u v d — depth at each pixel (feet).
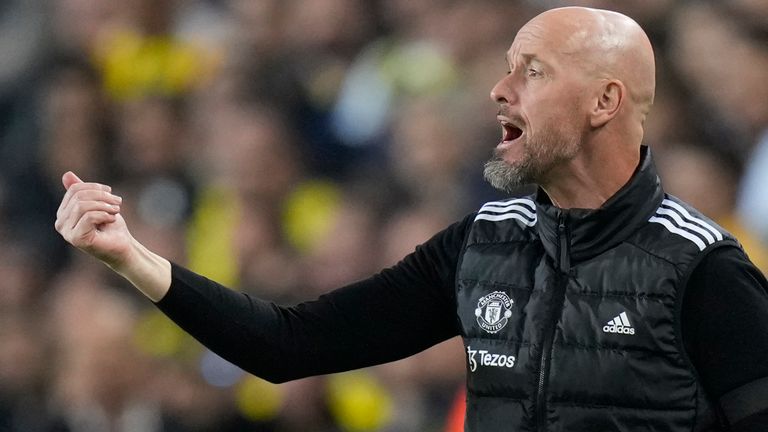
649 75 39.52
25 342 91.91
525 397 38.11
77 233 37.93
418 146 85.71
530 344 38.24
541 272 38.83
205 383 82.43
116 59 111.04
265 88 99.81
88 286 90.27
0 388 90.33
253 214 92.02
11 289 96.58
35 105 112.98
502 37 93.66
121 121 108.37
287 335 40.40
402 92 95.40
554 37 39.06
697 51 80.64
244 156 92.99
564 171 39.29
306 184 94.84
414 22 99.76
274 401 80.02
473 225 40.68
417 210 82.53
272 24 104.37
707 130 79.51
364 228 85.10
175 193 100.68
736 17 80.43
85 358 78.95
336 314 40.83
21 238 104.53
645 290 37.50
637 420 37.17
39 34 118.01
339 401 79.36
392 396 76.95
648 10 84.69
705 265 37.40
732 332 36.81
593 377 37.42
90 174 106.22
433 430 73.31
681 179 74.69
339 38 101.55
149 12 112.88
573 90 38.78
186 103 107.55
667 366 37.09
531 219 39.93
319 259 85.66
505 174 39.37
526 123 39.09
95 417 79.61
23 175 107.86
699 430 37.17
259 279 89.86
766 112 77.71
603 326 37.55
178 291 39.34
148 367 80.28
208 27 112.78
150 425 79.77
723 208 74.64
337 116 97.50
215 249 94.48
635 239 38.22
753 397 36.47
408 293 40.83
